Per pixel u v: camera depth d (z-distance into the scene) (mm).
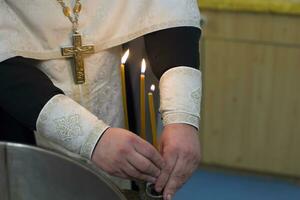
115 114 899
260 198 1974
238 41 1809
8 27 766
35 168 685
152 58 829
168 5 833
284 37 1760
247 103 1923
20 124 879
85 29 816
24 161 685
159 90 810
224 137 2023
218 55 1856
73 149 706
